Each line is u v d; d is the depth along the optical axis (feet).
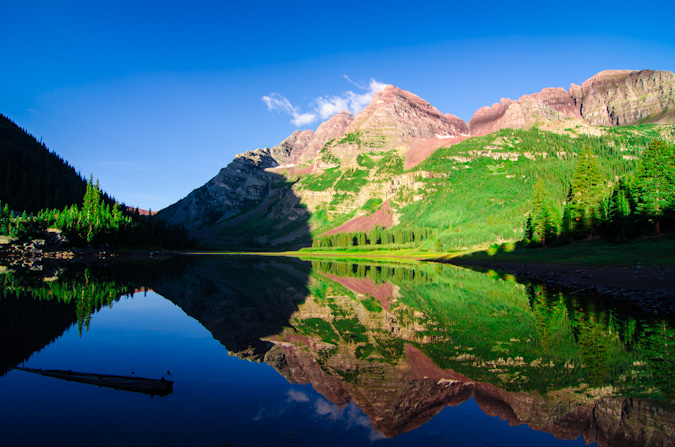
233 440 37.63
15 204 464.65
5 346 72.33
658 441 39.68
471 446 38.55
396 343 83.71
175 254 580.30
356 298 157.17
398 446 37.83
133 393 50.78
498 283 196.24
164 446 35.73
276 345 81.82
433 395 53.88
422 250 584.40
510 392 54.75
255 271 303.48
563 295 143.43
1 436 36.96
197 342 81.20
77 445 35.29
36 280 175.83
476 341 84.17
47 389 51.03
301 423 42.88
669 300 116.06
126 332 87.40
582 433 42.14
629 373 61.36
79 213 419.54
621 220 271.49
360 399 51.75
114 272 242.17
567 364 66.90
